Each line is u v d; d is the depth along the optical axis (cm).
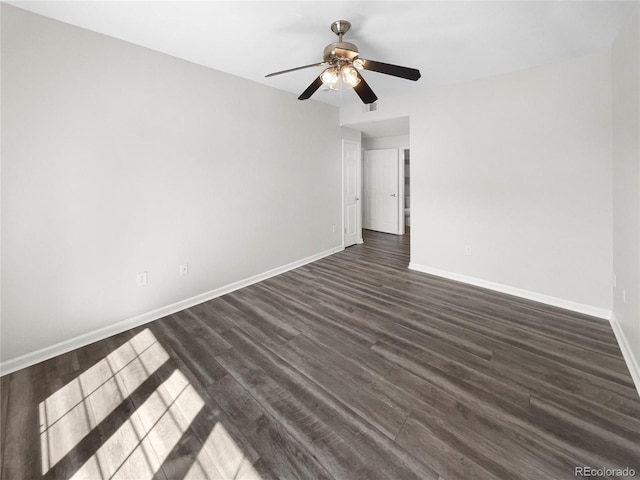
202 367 210
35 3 194
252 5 197
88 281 241
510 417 162
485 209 342
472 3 195
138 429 159
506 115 317
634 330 199
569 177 285
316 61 293
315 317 282
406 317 279
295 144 414
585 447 144
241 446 148
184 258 303
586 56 268
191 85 293
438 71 311
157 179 276
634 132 199
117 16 211
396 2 193
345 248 540
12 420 165
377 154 677
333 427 158
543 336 244
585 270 283
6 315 206
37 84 208
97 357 223
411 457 141
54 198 221
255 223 370
